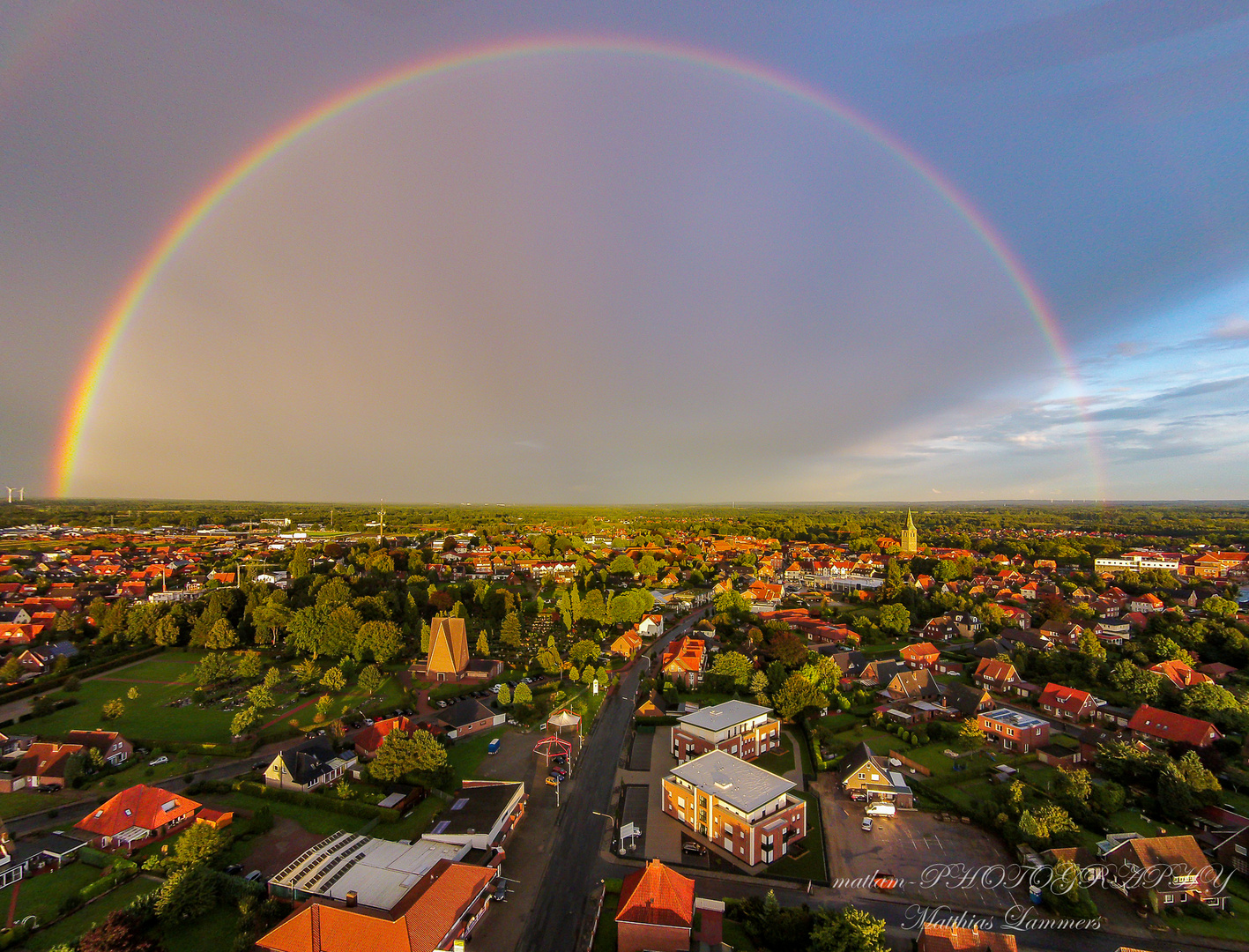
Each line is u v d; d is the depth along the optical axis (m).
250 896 54.38
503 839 68.38
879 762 87.00
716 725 86.81
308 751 81.12
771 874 62.75
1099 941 53.34
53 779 78.56
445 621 125.44
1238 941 53.62
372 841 63.84
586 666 123.88
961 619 163.50
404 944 46.41
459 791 76.81
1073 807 71.88
